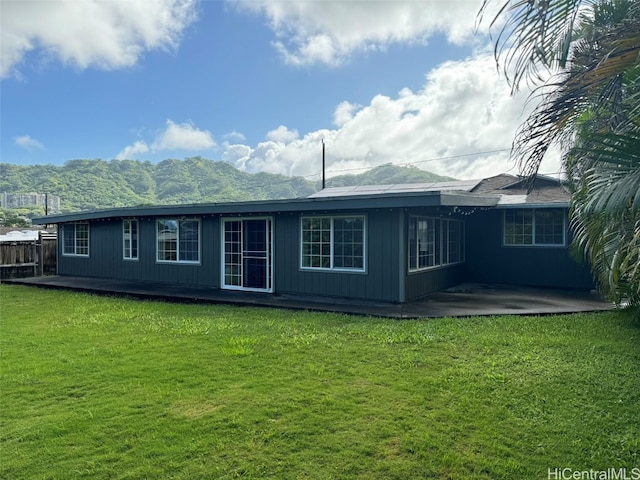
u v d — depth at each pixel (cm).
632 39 278
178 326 650
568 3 277
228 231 1023
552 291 963
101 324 674
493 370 427
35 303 898
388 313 705
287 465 269
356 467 267
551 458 276
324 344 529
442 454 280
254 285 985
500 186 1272
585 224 426
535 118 342
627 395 365
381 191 1365
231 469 265
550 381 396
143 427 318
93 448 290
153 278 1157
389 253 803
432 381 399
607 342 521
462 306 766
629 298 598
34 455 282
